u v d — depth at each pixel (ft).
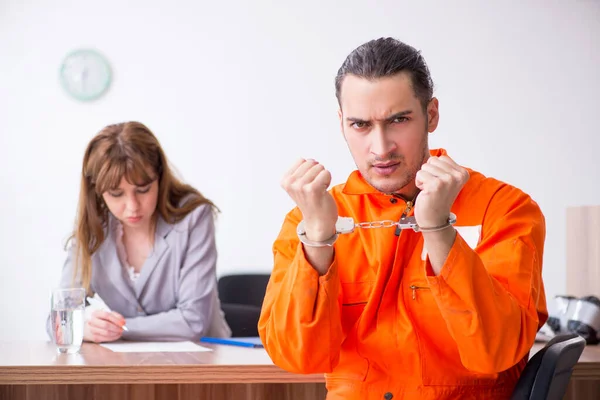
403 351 4.35
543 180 14.90
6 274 15.01
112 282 7.89
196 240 8.01
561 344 4.11
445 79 14.92
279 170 15.06
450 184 3.89
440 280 4.00
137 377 5.64
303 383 6.31
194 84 15.03
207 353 6.22
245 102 15.06
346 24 14.94
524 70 14.87
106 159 7.45
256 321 10.30
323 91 14.99
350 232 4.33
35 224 14.99
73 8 14.97
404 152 4.27
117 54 15.01
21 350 6.57
